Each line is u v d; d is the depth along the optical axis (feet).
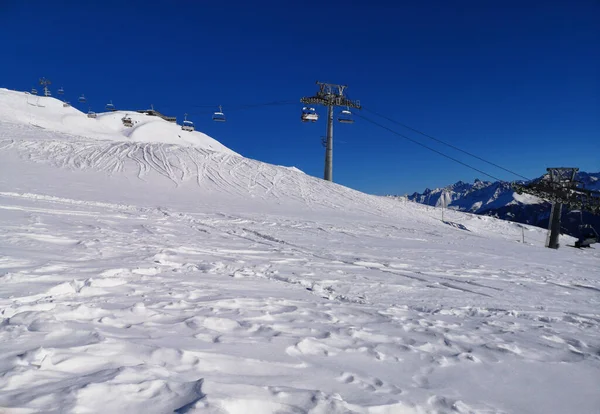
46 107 300.61
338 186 116.16
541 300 23.02
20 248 20.90
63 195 59.88
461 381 10.66
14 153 99.50
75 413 6.17
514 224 122.11
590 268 40.70
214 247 30.78
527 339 15.10
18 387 6.79
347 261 30.30
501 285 26.50
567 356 13.57
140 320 11.98
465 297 21.97
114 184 84.89
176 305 14.19
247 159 129.80
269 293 18.33
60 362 7.93
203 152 127.24
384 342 13.08
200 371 8.68
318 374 9.70
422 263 32.89
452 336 14.52
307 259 29.63
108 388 7.02
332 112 148.25
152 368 8.22
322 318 15.05
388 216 90.43
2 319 10.51
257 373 9.16
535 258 44.88
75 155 107.76
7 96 289.12
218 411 6.65
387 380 10.08
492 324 16.97
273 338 11.87
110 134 298.15
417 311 18.20
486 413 8.99
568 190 100.94
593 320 19.30
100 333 9.88
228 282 19.54
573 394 10.68
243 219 55.88
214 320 12.78
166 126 373.20
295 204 89.20
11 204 41.70
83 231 30.01
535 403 9.92
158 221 44.68
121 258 21.74
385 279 24.71
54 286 14.10
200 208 66.28
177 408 6.75
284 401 7.79
